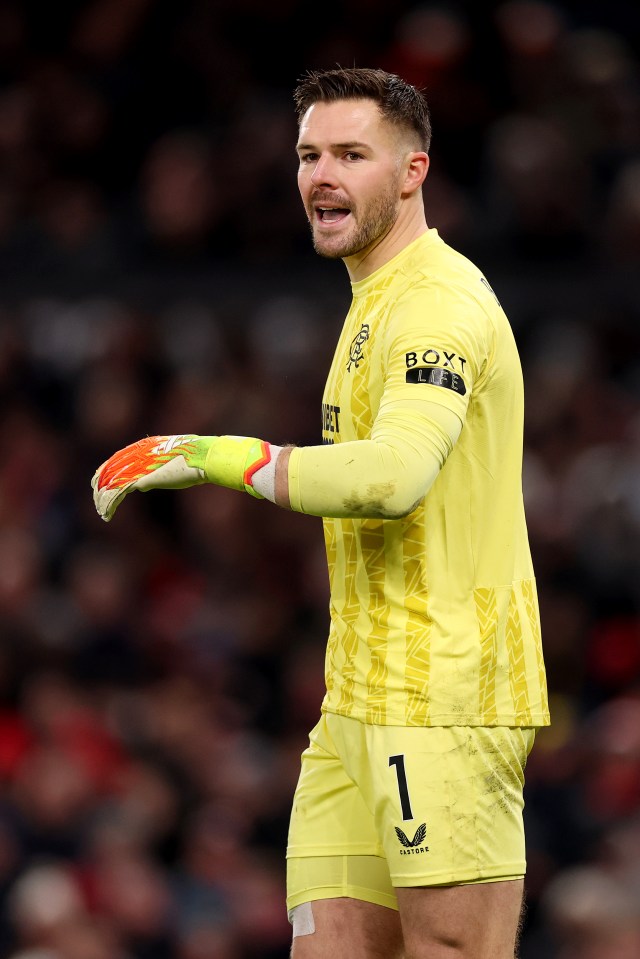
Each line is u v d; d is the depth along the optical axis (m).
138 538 34.38
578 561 31.03
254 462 11.11
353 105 11.98
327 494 10.89
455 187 36.59
